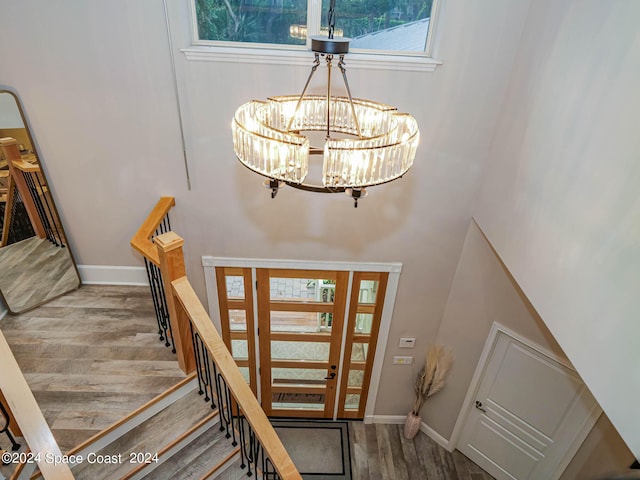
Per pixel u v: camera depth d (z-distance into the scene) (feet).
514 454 12.83
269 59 8.96
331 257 11.88
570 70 6.90
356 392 14.98
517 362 11.76
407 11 9.23
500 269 11.14
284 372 14.70
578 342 6.16
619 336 5.28
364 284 12.70
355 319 13.29
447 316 12.82
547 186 7.39
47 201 10.32
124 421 8.11
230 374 6.82
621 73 5.62
